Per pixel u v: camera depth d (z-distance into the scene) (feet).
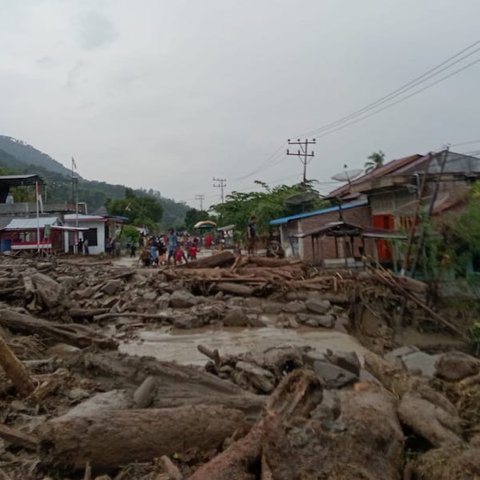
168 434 14.82
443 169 62.08
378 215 78.59
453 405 19.04
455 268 53.21
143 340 37.52
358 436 13.44
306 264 67.21
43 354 28.84
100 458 14.10
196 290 58.70
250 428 15.90
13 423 17.66
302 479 11.97
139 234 170.91
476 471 12.67
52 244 122.72
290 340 37.78
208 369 24.26
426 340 48.01
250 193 137.90
